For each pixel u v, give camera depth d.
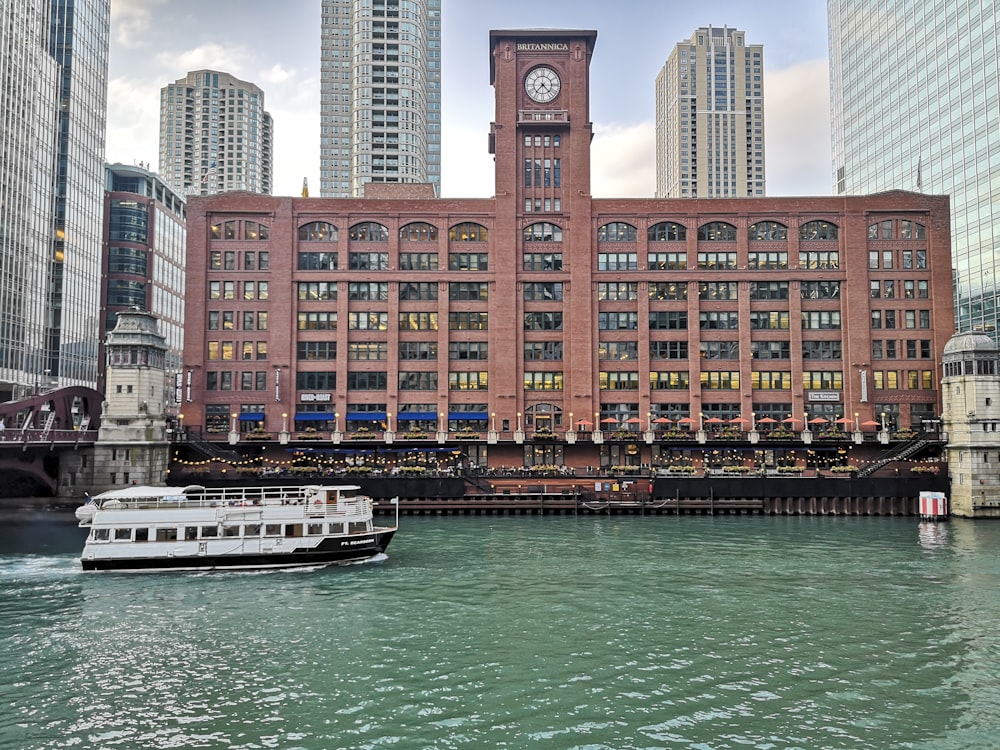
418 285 92.62
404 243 93.06
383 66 178.12
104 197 147.00
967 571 45.19
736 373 91.06
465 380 91.50
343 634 31.86
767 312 91.81
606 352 91.75
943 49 114.56
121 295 147.25
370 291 92.56
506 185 92.81
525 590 40.06
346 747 20.97
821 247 92.00
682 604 36.97
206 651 29.56
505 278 91.69
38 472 71.81
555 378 91.25
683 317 92.06
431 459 87.44
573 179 92.94
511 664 27.84
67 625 33.47
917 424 89.19
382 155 176.88
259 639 31.17
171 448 82.31
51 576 44.31
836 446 85.19
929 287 91.06
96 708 23.81
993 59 102.19
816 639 31.14
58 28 129.75
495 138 96.50
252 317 90.88
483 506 74.38
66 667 27.72
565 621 33.81
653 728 22.30
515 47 94.69
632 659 28.48
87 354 135.00
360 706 23.86
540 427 90.50
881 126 134.38
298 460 84.62
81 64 134.00
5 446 68.44
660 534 60.94
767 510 74.69
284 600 38.09
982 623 33.59
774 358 91.25
